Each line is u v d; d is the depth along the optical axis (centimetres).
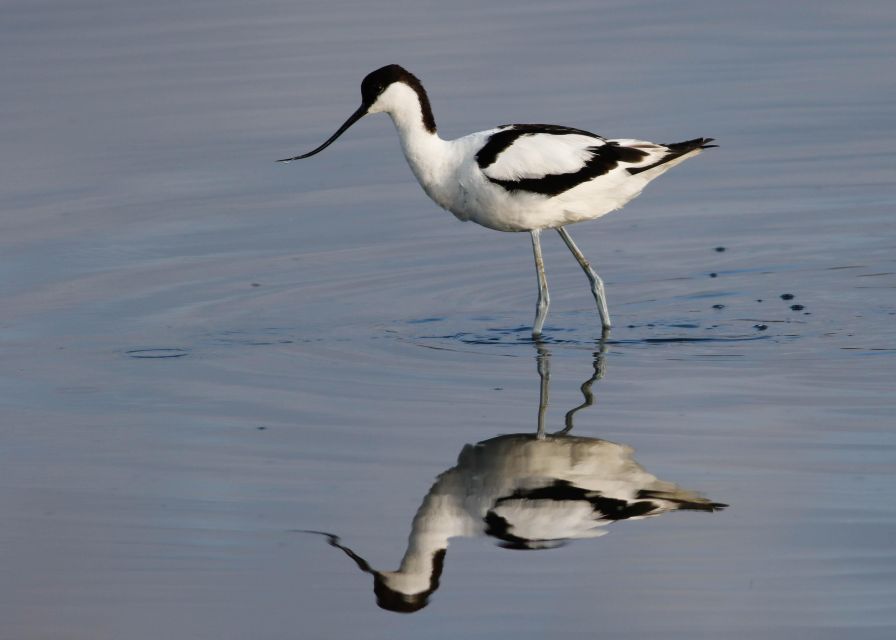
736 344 1262
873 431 1043
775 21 2328
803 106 1952
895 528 890
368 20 2369
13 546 905
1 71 2136
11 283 1468
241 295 1428
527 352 1259
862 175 1744
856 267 1470
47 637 795
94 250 1558
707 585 833
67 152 1844
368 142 1917
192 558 885
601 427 1070
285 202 1708
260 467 1017
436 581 849
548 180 1234
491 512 936
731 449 1019
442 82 2012
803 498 935
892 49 2167
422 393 1155
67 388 1192
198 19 2402
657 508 931
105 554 894
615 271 1503
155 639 791
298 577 860
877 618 789
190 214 1666
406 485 979
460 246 1586
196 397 1162
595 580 842
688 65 2103
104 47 2244
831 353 1224
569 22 2333
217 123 1922
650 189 1766
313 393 1162
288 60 2148
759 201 1692
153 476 1008
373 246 1580
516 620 801
